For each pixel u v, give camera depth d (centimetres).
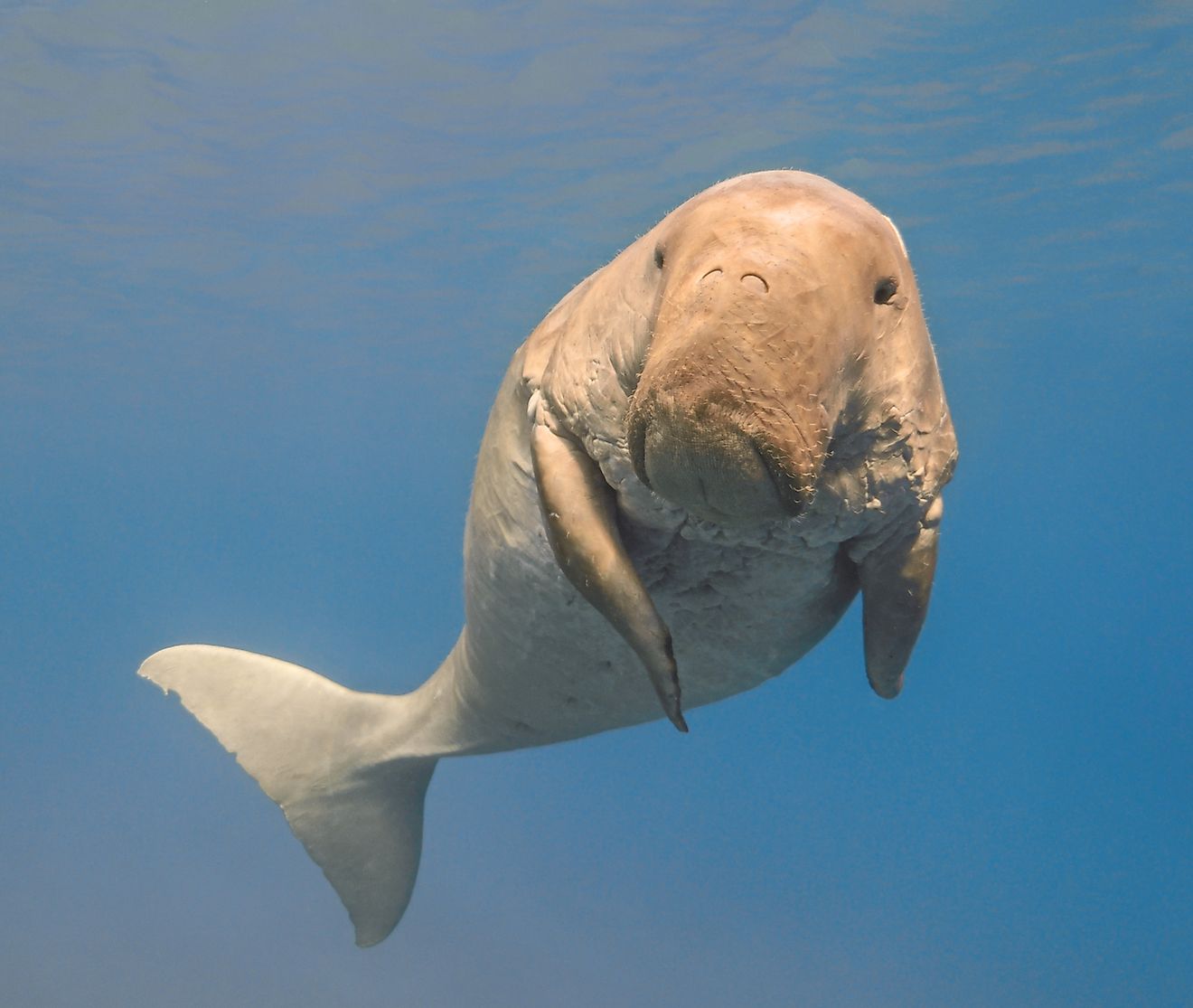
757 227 230
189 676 494
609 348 262
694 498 213
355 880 502
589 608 325
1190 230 1881
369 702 495
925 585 294
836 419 240
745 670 342
